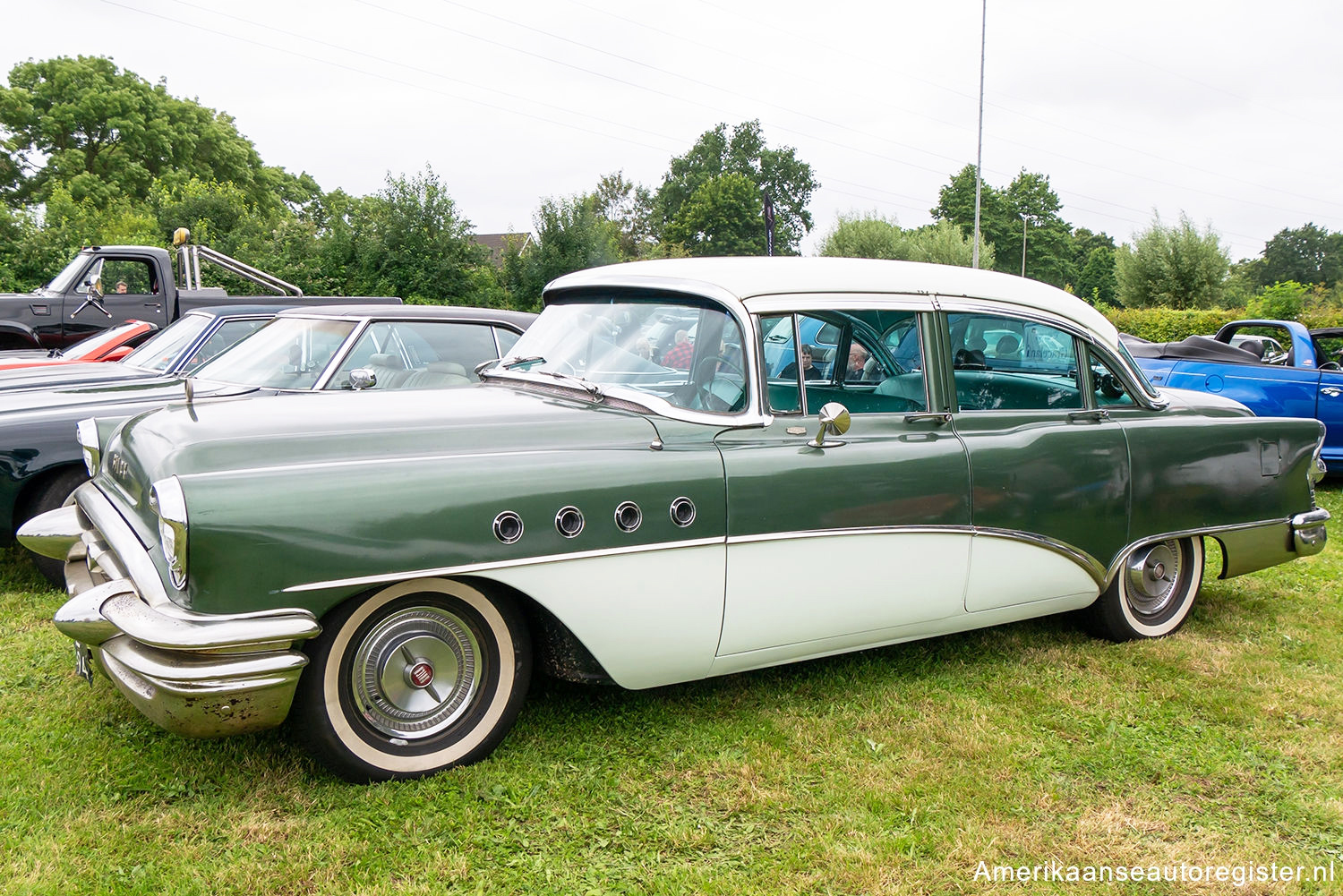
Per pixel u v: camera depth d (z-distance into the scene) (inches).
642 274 143.6
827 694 144.0
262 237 1021.2
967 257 1914.4
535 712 134.1
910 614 140.3
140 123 2087.8
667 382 129.7
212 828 102.3
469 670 116.3
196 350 256.5
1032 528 148.7
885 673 153.3
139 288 413.4
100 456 143.3
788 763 121.3
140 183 2049.7
